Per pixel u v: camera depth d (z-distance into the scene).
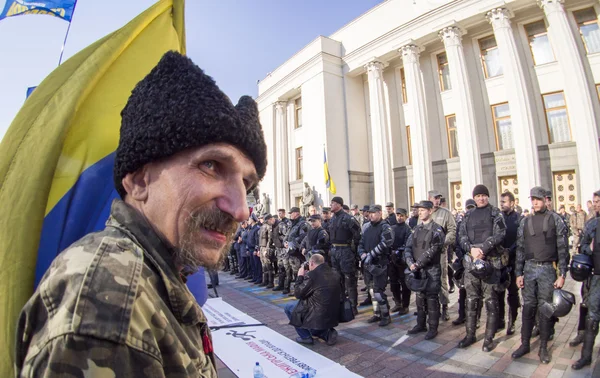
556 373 3.14
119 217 0.58
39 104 0.90
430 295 4.18
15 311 0.74
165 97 0.57
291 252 6.60
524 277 3.60
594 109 11.95
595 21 12.64
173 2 1.32
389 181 16.50
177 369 0.47
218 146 0.57
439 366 3.37
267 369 1.16
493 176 13.96
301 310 4.03
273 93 21.89
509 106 12.86
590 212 10.24
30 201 0.81
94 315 0.39
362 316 5.25
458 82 13.88
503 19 13.12
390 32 16.20
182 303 0.55
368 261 4.84
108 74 1.04
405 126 17.33
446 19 14.43
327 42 18.55
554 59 13.16
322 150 17.92
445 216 4.86
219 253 0.61
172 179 0.57
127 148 0.58
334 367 1.19
